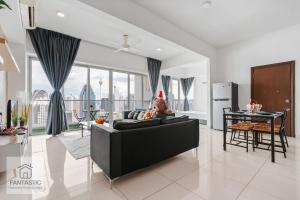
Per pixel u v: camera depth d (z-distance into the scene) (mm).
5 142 1797
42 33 4164
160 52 6203
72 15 3477
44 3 3012
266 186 1837
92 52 5164
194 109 9609
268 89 4508
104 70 5828
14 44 3434
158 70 7238
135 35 4555
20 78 3496
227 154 2926
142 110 5234
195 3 3152
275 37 4367
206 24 3988
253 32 4453
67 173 2186
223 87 4949
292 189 1769
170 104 8805
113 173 1804
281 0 3025
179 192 1733
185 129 2703
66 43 4570
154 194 1701
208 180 1987
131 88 6742
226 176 2086
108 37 4703
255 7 3258
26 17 2424
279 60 4301
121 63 5973
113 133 1796
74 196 1666
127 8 2986
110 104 5930
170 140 2424
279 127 3045
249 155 2859
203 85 9195
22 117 2812
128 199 1616
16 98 3402
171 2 3121
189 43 4488
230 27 4152
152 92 6984
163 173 2188
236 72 5168
